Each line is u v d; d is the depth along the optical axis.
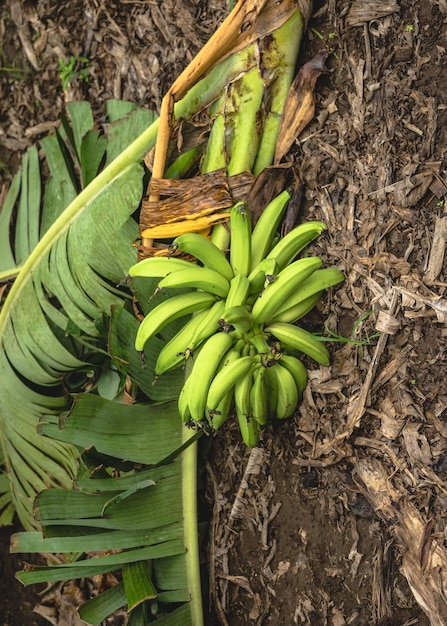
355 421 1.22
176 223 1.28
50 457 1.46
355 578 1.23
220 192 1.27
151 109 1.49
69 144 1.61
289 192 1.31
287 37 1.28
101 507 1.25
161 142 1.27
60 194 1.53
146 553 1.27
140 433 1.27
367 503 1.22
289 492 1.31
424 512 1.16
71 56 1.62
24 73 1.69
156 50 1.48
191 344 1.16
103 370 1.46
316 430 1.27
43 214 1.55
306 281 1.21
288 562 1.30
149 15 1.49
